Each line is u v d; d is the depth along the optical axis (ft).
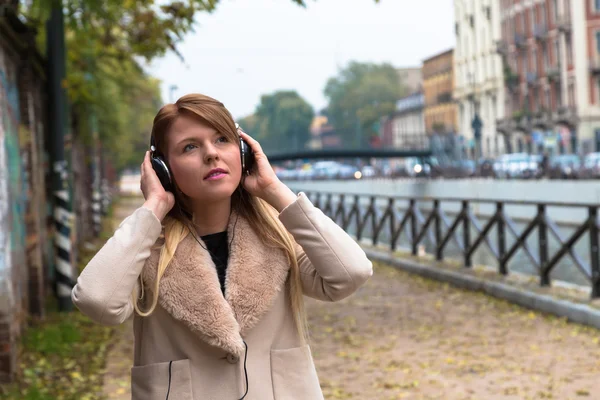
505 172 138.41
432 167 174.29
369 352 24.57
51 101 32.76
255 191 7.58
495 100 239.50
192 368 7.29
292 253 7.54
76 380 21.43
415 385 20.43
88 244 61.36
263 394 7.32
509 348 24.38
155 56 36.06
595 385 19.95
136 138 119.85
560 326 27.22
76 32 24.25
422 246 48.21
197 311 7.13
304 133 514.27
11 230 23.53
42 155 34.94
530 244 66.28
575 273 43.50
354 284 7.45
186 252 7.30
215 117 7.34
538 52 208.23
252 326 7.29
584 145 185.98
